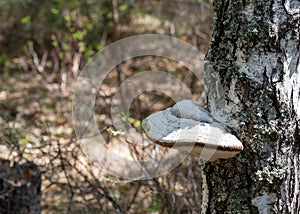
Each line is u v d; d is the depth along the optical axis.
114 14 7.83
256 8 1.99
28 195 3.84
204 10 6.05
